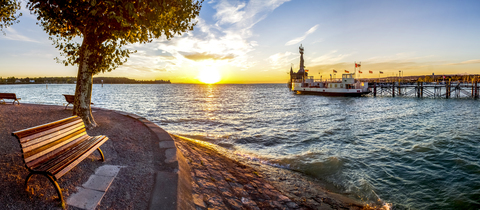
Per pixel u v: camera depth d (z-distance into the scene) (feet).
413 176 27.66
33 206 9.86
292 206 17.94
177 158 18.28
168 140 23.50
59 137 12.76
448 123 66.33
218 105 127.65
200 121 69.36
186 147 27.12
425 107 115.85
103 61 26.89
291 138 47.88
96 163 15.70
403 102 148.25
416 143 43.80
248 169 26.35
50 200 10.52
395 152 37.78
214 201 14.57
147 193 12.55
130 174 14.64
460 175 27.53
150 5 20.43
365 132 55.16
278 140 45.93
